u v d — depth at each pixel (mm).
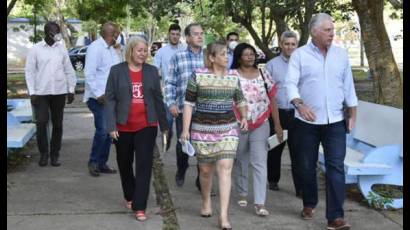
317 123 5289
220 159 5367
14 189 6750
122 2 23703
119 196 6484
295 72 5281
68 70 7969
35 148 9344
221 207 5359
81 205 6113
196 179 7230
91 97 7332
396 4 10469
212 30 29188
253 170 5816
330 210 5285
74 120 12812
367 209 6012
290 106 6391
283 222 5602
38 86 7773
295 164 6367
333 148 5270
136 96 5496
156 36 58625
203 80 5320
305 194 5633
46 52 7734
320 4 15961
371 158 6047
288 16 17188
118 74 5484
